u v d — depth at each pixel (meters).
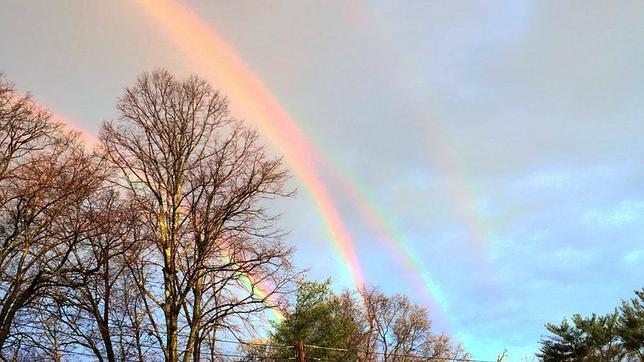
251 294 24.23
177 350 23.19
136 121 26.33
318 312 35.69
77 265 23.23
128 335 23.84
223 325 23.84
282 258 24.91
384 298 51.22
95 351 23.12
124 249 23.44
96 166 24.31
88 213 23.14
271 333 35.03
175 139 26.28
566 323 49.44
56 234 22.41
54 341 23.31
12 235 22.05
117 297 24.30
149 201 24.81
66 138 23.98
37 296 21.56
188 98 27.19
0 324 20.61
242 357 32.88
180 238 24.64
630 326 45.94
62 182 22.55
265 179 26.11
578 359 47.97
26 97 23.23
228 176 25.91
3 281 21.53
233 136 26.97
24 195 21.50
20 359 22.31
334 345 36.22
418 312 53.72
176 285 23.95
